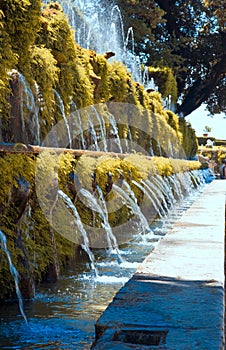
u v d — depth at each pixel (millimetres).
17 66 5305
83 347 2885
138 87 12977
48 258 4562
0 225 3738
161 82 22188
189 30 29969
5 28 5004
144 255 6344
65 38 7051
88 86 7777
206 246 3879
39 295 4070
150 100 14570
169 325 2000
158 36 29422
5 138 4312
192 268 3090
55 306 3762
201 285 2672
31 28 5234
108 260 5875
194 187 17016
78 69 7586
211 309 2221
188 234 4512
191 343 1800
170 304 2301
